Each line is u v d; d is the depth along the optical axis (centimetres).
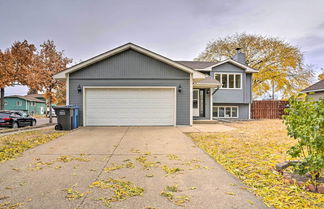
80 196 284
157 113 1066
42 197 281
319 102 321
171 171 391
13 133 916
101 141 673
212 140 705
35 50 1769
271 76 2528
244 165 425
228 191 303
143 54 1066
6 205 258
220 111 1744
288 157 482
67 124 924
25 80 1712
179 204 263
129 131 878
